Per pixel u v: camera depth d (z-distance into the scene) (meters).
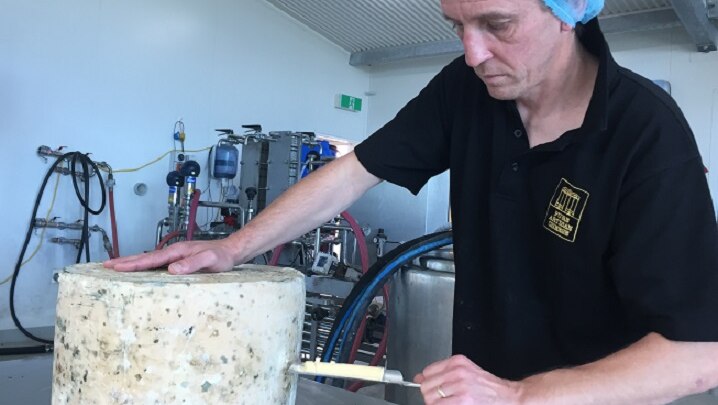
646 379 0.69
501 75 0.85
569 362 0.95
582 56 0.92
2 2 3.19
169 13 3.89
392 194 3.72
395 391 1.66
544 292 0.96
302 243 3.25
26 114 3.31
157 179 3.88
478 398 0.68
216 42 4.17
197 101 4.07
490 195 1.00
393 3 4.07
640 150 0.81
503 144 1.00
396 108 5.21
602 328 0.91
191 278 0.70
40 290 3.40
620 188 0.83
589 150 0.87
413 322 1.62
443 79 1.16
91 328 0.67
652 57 3.88
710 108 3.67
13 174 3.27
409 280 1.63
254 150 3.76
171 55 3.92
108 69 3.62
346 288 2.72
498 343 1.01
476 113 1.06
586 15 0.88
